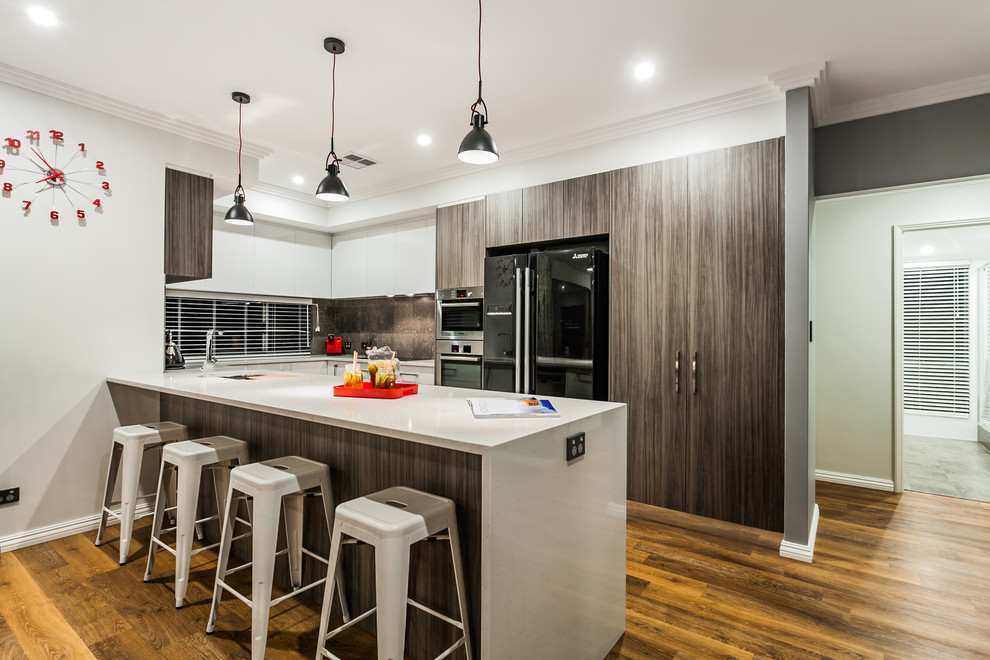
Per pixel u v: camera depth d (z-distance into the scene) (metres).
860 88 2.86
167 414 3.08
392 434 1.55
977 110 2.74
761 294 2.90
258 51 2.51
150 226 3.16
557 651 1.61
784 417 2.81
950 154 2.80
